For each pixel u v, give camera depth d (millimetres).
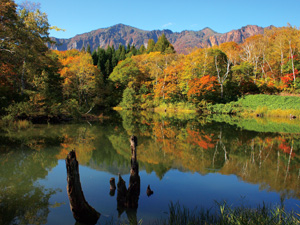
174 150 10898
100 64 71375
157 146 11734
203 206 5141
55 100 21109
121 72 53000
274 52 44781
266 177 7305
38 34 20906
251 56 49781
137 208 5016
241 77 42062
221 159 9414
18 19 18766
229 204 5273
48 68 27031
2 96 17703
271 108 32219
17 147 10602
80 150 10531
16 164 8188
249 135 15297
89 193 5801
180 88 43312
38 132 14516
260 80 40688
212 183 6676
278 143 12766
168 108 42250
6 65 19625
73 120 22156
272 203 5371
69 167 4234
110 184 6043
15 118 16875
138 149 11031
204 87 38156
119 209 4957
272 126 20016
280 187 6430
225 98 39156
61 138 13016
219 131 17016
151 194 5805
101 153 10102
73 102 22969
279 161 9211
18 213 4746
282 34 44875
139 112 38438
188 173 7609
